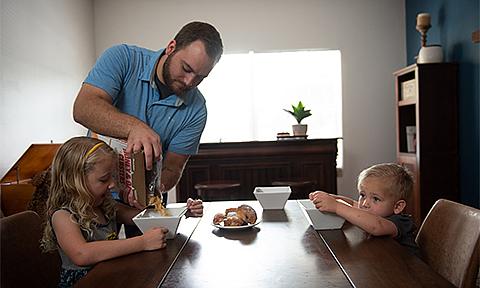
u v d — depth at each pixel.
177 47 1.38
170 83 1.44
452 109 3.45
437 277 0.87
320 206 1.26
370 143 4.75
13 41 3.16
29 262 1.26
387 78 4.72
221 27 4.76
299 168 4.08
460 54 3.44
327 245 1.12
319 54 4.80
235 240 1.20
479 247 1.12
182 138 1.61
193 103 1.61
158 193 1.28
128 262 1.04
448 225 1.29
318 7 4.72
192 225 1.40
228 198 4.05
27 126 3.34
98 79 1.43
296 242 1.16
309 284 0.85
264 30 4.74
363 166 4.76
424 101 3.44
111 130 1.27
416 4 4.34
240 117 4.85
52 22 3.80
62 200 1.26
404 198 1.45
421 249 1.39
